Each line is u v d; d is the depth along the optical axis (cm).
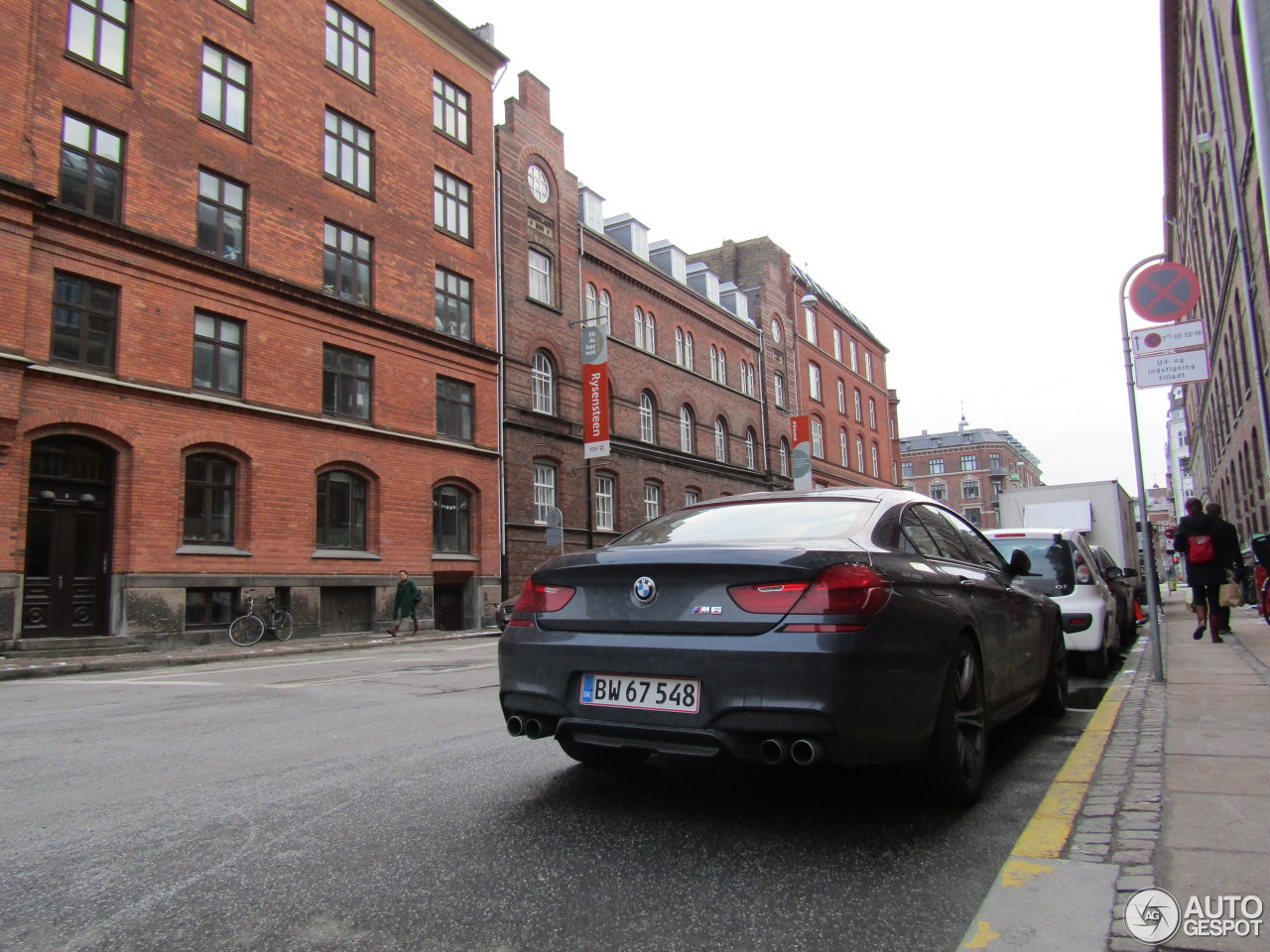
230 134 1861
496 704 738
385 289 2200
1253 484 2320
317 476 1967
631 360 3225
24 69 1488
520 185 2731
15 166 1455
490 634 2125
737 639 342
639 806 402
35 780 475
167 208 1714
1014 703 503
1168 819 340
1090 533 1819
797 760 322
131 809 410
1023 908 267
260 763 510
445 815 390
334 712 711
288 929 269
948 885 300
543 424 2680
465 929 268
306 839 358
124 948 258
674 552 370
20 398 1438
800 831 363
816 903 285
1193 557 1097
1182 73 2794
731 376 3984
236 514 1792
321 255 2039
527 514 2569
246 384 1819
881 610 344
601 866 322
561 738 393
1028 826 350
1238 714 554
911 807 399
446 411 2353
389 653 1558
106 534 1581
